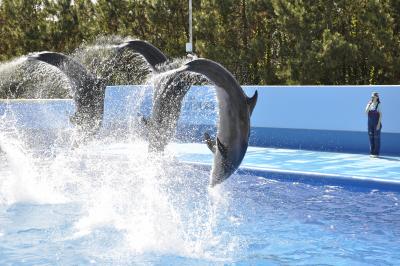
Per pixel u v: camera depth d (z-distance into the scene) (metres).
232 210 8.27
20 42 29.64
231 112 6.52
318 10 23.38
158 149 9.16
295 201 8.84
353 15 24.11
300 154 13.34
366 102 13.31
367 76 25.84
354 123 13.52
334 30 24.05
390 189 9.34
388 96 13.09
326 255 6.26
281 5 23.19
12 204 8.54
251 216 7.94
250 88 15.24
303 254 6.30
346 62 23.30
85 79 9.84
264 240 6.82
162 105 8.55
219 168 6.90
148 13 27.09
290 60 23.41
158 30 28.28
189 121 15.76
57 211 8.13
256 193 9.44
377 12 22.45
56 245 6.58
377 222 7.58
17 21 30.14
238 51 25.20
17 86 19.81
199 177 10.69
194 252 6.34
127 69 19.33
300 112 14.38
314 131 14.21
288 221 7.68
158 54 9.31
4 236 6.96
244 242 6.73
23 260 6.09
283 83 25.28
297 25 23.05
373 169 10.92
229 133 6.61
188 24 27.75
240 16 26.14
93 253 6.28
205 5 25.83
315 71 22.98
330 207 8.44
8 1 30.22
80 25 29.59
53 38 29.31
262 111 15.07
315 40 22.66
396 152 13.16
